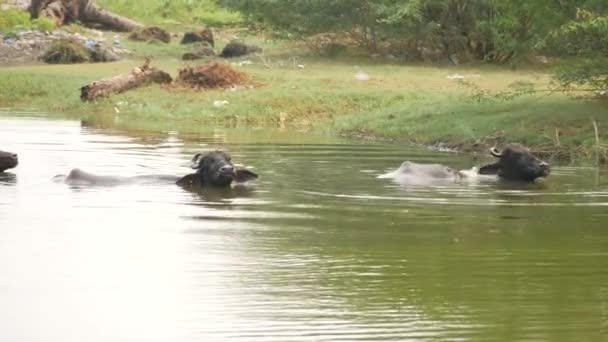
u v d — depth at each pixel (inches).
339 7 2410.2
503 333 620.1
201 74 2059.5
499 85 1964.8
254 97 1918.1
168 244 830.5
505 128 1493.6
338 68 2271.2
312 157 1364.4
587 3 1470.2
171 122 1814.7
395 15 2257.6
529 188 1147.3
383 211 990.4
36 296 680.4
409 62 2406.5
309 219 943.0
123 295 684.7
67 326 622.5
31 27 2854.3
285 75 2126.0
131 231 877.8
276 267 761.0
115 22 3016.7
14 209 970.7
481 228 912.3
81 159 1301.7
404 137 1582.2
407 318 644.7
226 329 620.1
